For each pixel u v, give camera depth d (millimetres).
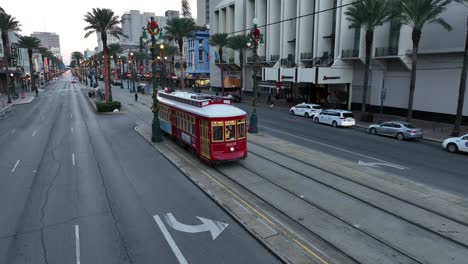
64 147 21562
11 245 9461
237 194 13164
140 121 32562
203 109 17297
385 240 9438
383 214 11148
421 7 25734
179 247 9281
